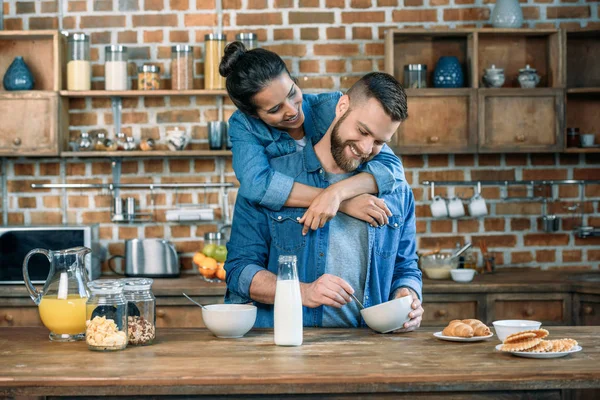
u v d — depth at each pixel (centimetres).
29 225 416
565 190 459
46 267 401
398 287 240
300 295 210
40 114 425
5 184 451
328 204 227
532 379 174
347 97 220
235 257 240
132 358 192
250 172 240
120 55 433
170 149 434
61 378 171
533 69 434
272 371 176
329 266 235
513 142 428
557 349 190
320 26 450
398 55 448
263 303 238
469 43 437
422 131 425
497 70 432
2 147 424
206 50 432
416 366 181
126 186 449
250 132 252
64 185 447
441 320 396
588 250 459
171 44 450
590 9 454
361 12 450
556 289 395
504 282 400
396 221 242
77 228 404
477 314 396
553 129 429
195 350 202
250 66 239
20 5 450
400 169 246
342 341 213
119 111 448
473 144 425
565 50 436
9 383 170
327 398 176
